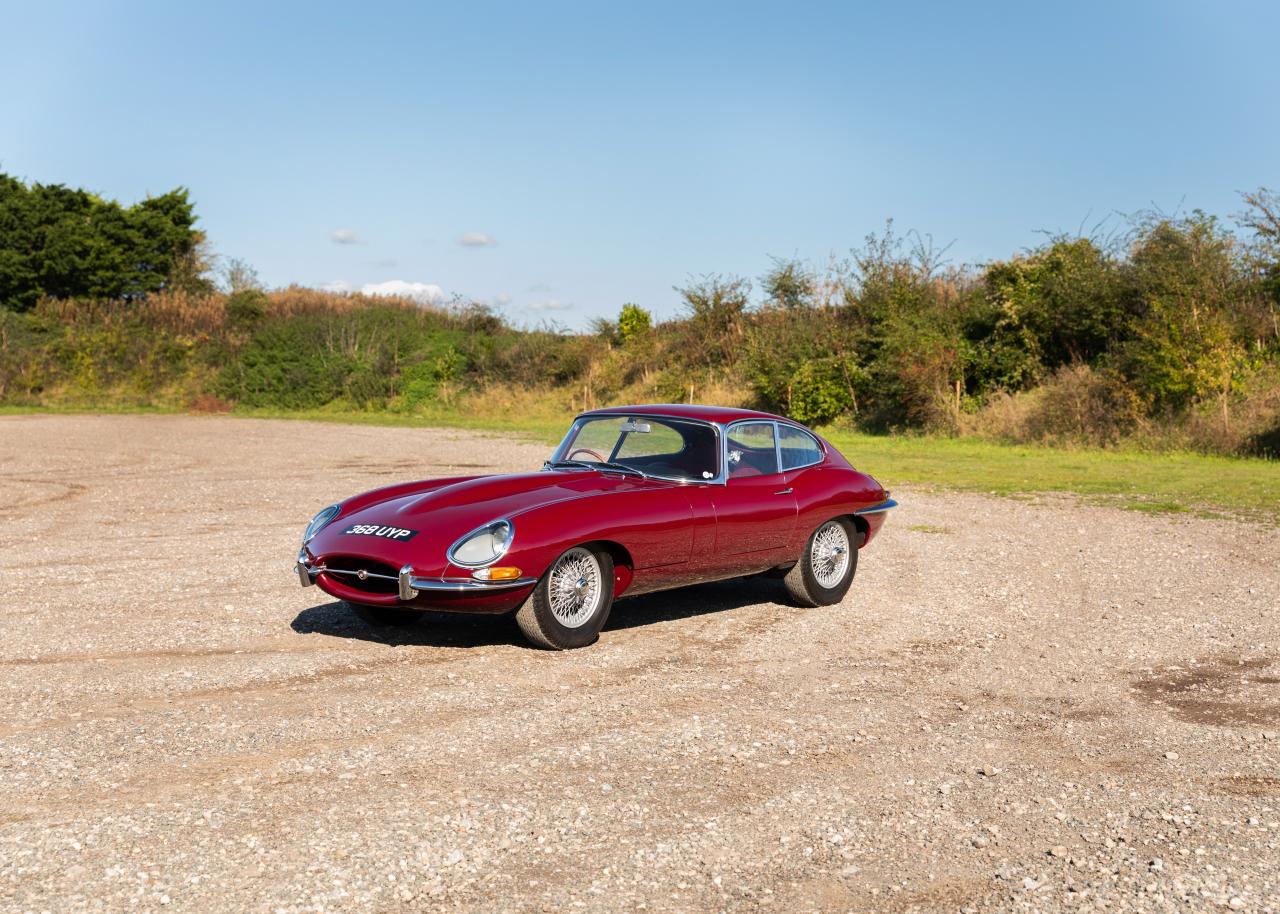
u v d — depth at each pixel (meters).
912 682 5.84
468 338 46.53
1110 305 25.67
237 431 29.61
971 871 3.48
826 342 30.91
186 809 3.84
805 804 4.02
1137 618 7.48
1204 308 23.30
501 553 5.90
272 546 10.13
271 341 46.47
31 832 3.62
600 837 3.68
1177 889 3.35
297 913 3.10
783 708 5.29
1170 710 5.36
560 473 7.12
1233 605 7.91
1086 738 4.89
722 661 6.20
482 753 4.52
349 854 3.49
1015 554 10.15
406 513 6.38
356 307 51.38
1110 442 22.81
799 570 7.62
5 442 24.41
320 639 6.51
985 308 28.45
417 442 25.45
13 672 5.71
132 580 8.40
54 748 4.50
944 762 4.53
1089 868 3.50
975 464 19.70
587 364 39.84
